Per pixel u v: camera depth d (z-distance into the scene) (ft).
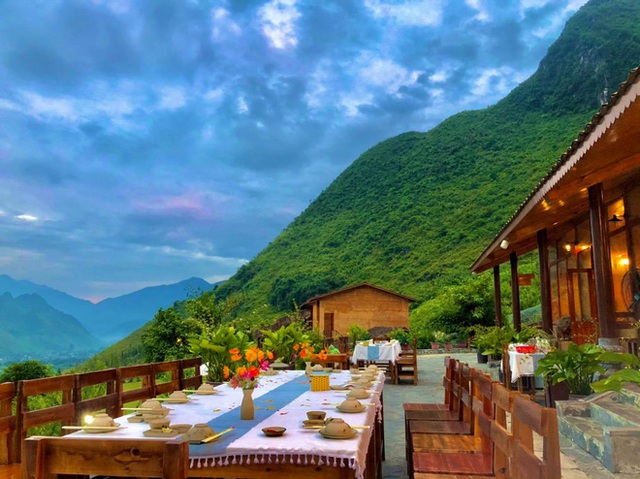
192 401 14.12
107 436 9.64
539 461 7.09
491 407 12.07
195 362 20.84
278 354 29.32
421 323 112.47
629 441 15.83
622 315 37.70
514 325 56.80
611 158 26.61
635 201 35.63
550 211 38.70
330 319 106.52
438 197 242.17
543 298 46.42
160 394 18.07
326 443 9.18
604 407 19.51
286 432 10.07
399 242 215.10
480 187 231.91
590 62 266.77
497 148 264.11
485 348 50.47
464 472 11.94
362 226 259.19
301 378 19.30
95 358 50.98
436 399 34.17
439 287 161.27
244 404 11.44
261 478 9.03
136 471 6.31
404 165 299.58
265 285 241.14
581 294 46.83
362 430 10.08
